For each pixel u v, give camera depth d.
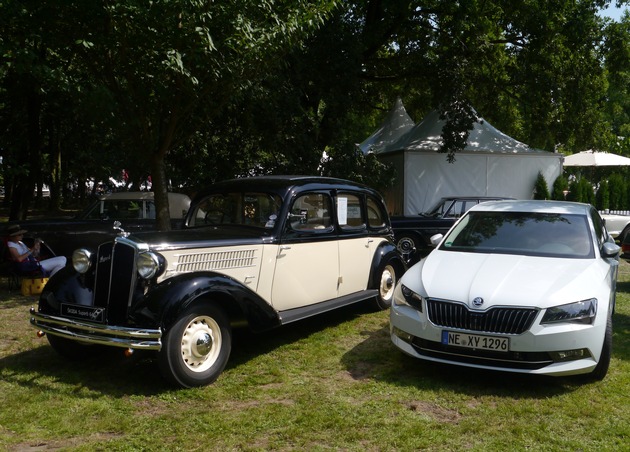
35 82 11.07
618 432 3.85
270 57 8.81
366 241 7.12
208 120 9.45
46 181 31.58
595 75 18.34
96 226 10.08
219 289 4.77
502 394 4.56
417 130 19.03
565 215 6.18
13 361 5.38
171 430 3.89
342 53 14.35
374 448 3.63
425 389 4.67
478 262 5.36
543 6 17.25
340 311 7.54
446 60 16.73
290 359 5.48
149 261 4.52
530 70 18.28
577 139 19.25
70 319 4.76
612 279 5.74
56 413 4.16
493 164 18.00
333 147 15.22
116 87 8.57
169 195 11.30
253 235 5.56
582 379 4.89
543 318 4.48
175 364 4.51
